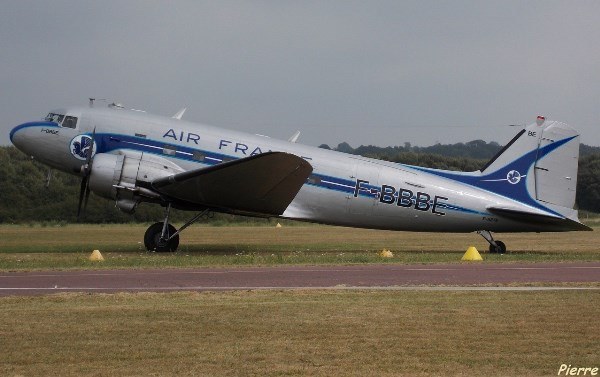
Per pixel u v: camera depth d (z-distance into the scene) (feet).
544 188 120.88
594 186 331.36
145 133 114.42
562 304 60.13
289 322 53.26
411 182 119.96
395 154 312.29
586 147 433.07
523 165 120.88
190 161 114.11
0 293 64.90
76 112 115.55
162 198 111.86
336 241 156.46
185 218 231.71
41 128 115.24
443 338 48.88
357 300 62.03
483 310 57.67
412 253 119.03
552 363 43.14
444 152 517.96
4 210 215.92
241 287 69.56
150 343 47.16
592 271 84.84
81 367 41.88
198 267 88.17
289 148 117.70
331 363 43.06
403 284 72.02
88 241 145.28
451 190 120.47
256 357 44.19
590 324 52.70
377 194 118.93
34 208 220.23
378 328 51.60
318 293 65.67
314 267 88.99
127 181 110.32
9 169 229.86
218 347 46.34
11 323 52.31
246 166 101.96
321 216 119.03
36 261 95.25
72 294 64.03
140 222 223.10
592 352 45.52
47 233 172.14
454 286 70.54
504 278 77.25
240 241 152.15
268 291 66.54
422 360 43.78
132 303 59.98
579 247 139.85
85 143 114.01
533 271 84.79
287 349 46.01
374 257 104.17
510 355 44.83
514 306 59.31
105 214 221.66
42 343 46.96
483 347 46.68
